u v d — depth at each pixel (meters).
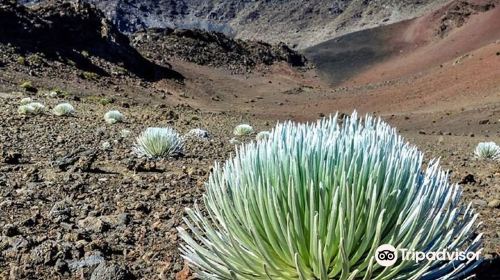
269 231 2.72
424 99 59.53
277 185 2.72
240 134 19.41
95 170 7.92
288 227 2.59
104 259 4.12
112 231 4.90
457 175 9.78
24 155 9.02
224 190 2.90
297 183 2.70
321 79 112.06
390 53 132.62
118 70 54.19
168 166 9.00
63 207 5.55
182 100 54.47
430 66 110.88
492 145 14.55
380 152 2.83
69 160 7.99
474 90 57.16
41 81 36.34
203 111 44.00
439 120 43.97
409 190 2.80
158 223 5.04
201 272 2.93
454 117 44.28
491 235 5.10
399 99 62.28
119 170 8.16
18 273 3.80
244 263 2.82
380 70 117.12
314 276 2.74
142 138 10.02
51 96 28.81
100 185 6.84
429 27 139.12
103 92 40.28
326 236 2.67
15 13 46.84
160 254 4.30
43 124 14.58
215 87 72.62
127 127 16.73
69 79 41.72
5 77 33.47
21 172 7.40
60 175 7.29
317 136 2.87
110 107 27.64
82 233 4.63
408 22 149.50
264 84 86.19
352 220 2.56
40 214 5.12
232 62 97.62
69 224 4.97
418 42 135.38
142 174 7.96
